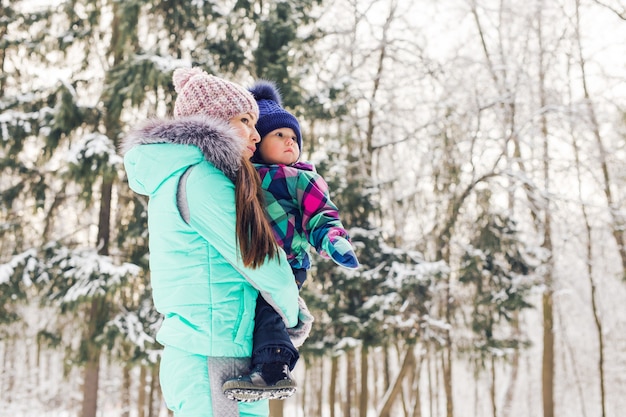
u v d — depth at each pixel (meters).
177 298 1.56
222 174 1.59
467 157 14.68
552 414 17.02
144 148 1.63
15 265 11.95
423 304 13.99
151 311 12.45
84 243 13.12
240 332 1.56
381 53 15.77
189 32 13.52
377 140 16.27
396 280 13.20
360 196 14.12
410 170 16.50
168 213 1.59
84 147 11.10
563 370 25.08
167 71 11.38
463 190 14.99
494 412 19.56
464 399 29.44
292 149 1.89
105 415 24.84
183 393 1.54
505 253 15.05
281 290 1.58
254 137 1.82
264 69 12.59
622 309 22.53
